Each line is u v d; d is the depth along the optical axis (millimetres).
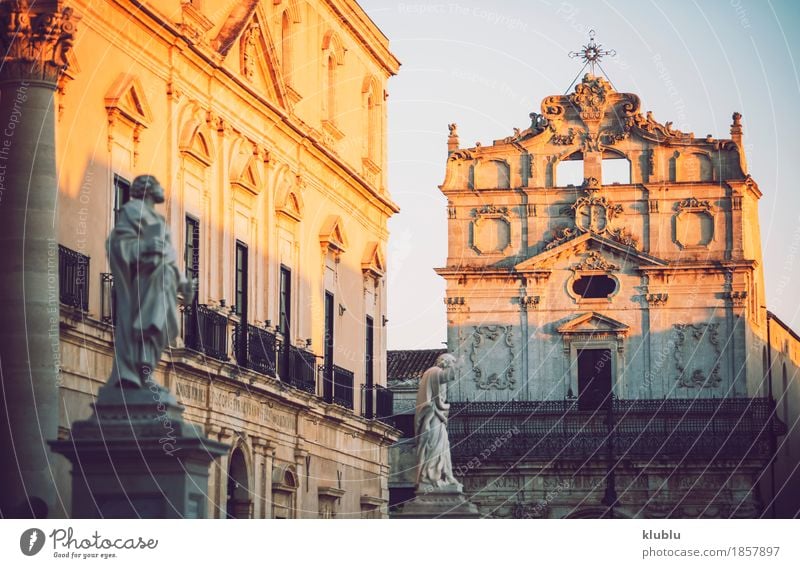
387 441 47250
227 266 34406
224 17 34594
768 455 58844
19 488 23797
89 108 27359
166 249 20156
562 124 62562
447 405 32594
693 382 60406
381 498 46281
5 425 23953
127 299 19984
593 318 61469
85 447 19844
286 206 38375
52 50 24625
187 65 31984
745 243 60875
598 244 61750
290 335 38938
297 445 38188
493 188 62719
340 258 43406
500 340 62125
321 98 41875
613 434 59656
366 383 45875
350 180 44062
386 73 48938
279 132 37938
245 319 35719
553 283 62031
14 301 24141
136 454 19875
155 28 30125
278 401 36438
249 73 35531
